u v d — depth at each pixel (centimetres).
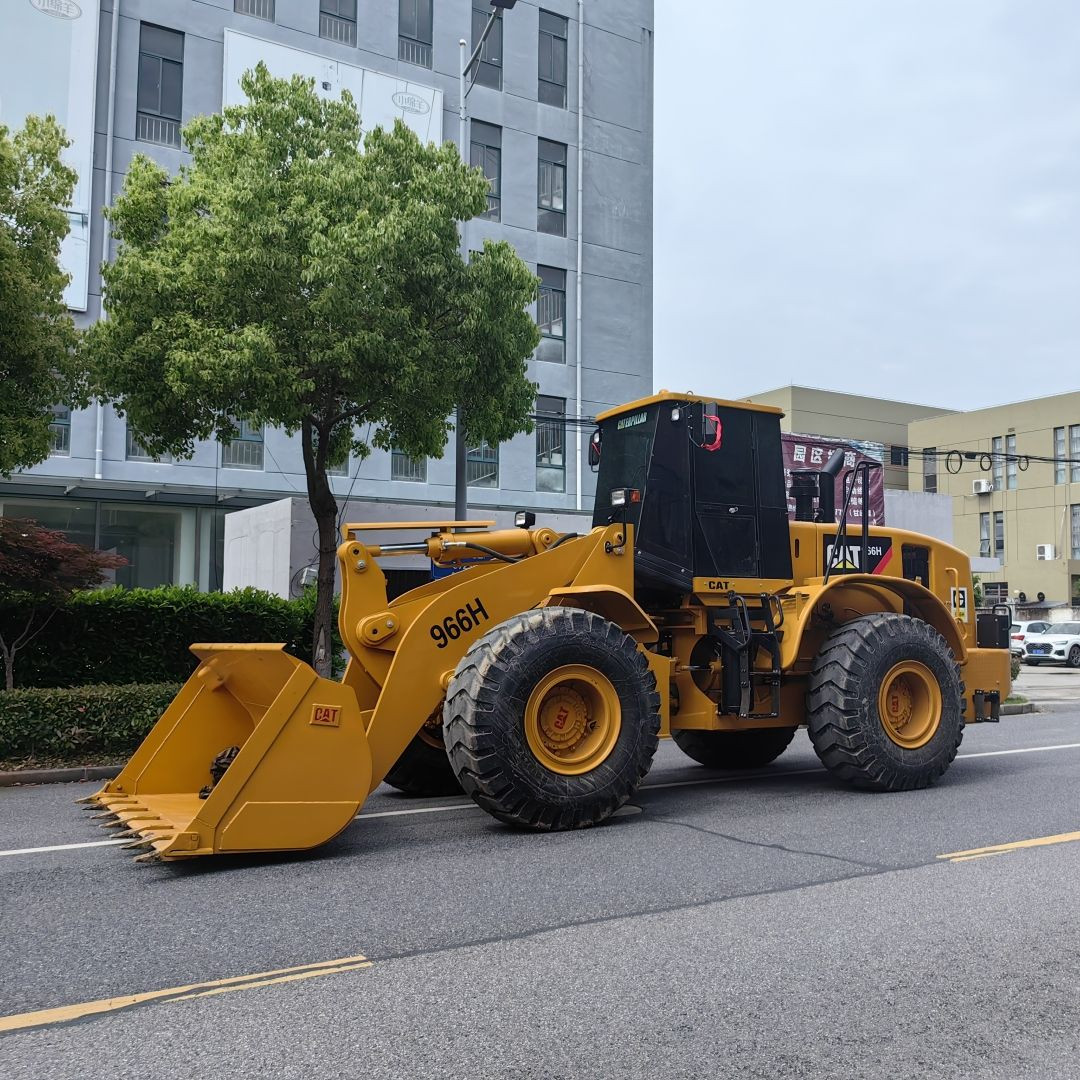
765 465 813
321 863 564
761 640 771
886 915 459
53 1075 306
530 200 2561
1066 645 3097
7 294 1084
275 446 2189
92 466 2022
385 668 671
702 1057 317
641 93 2761
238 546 1814
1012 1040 330
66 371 1207
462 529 768
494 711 614
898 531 902
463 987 374
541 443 2525
